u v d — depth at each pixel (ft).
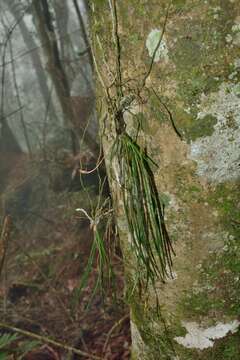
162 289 2.38
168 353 2.54
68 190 12.07
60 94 9.84
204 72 1.85
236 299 2.28
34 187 14.33
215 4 1.76
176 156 2.04
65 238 10.23
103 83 2.14
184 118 1.94
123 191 2.19
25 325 6.90
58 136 16.37
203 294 2.27
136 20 1.91
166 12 1.82
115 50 2.02
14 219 13.11
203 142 1.97
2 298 8.20
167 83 1.92
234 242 2.15
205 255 2.19
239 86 1.87
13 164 18.51
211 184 2.05
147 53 1.92
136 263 2.47
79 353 5.23
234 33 1.80
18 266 9.71
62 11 19.30
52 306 7.42
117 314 6.45
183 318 2.37
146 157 2.10
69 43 19.25
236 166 2.02
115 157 2.22
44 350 6.00
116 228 2.55
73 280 8.15
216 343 2.38
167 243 2.23
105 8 2.01
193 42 1.82
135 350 2.82
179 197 2.11
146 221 2.17
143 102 2.02
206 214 2.10
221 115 1.92
